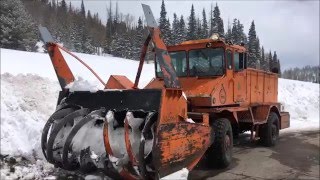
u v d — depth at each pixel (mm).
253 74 10039
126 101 5727
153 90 5500
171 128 5395
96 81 12242
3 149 7188
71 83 6727
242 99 9195
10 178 6027
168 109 5457
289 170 7957
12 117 8336
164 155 5211
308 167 8289
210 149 7508
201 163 8164
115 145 5438
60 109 6352
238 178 7137
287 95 21484
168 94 5492
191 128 5902
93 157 5406
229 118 8469
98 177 5652
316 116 20578
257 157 9188
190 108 7570
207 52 8445
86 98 6215
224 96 8141
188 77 8594
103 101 5980
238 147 10578
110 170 5445
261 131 10664
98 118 5680
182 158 5652
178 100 5730
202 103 7441
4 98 8906
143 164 5039
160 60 5625
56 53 6891
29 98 9680
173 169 5453
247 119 9492
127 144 5090
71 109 6250
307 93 22922
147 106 5488
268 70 12109
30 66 12328
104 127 5297
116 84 6988
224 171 7613
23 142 7691
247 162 8586
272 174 7559
